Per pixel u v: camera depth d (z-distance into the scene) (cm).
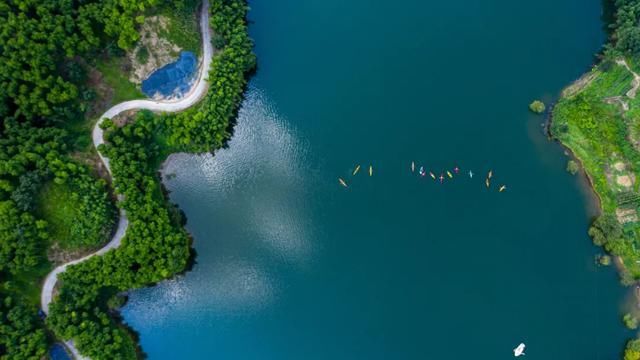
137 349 12200
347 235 12688
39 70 11031
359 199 12788
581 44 13438
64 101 11512
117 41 11812
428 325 12488
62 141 11544
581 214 12862
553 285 12669
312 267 12600
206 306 12438
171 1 11856
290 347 12369
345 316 12475
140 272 11688
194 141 12431
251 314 12450
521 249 12762
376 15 13438
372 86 13162
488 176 12875
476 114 13112
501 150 12988
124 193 11638
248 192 12775
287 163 12875
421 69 13275
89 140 11906
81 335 11275
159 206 11994
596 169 12800
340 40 13338
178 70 12325
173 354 12281
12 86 10944
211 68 12281
